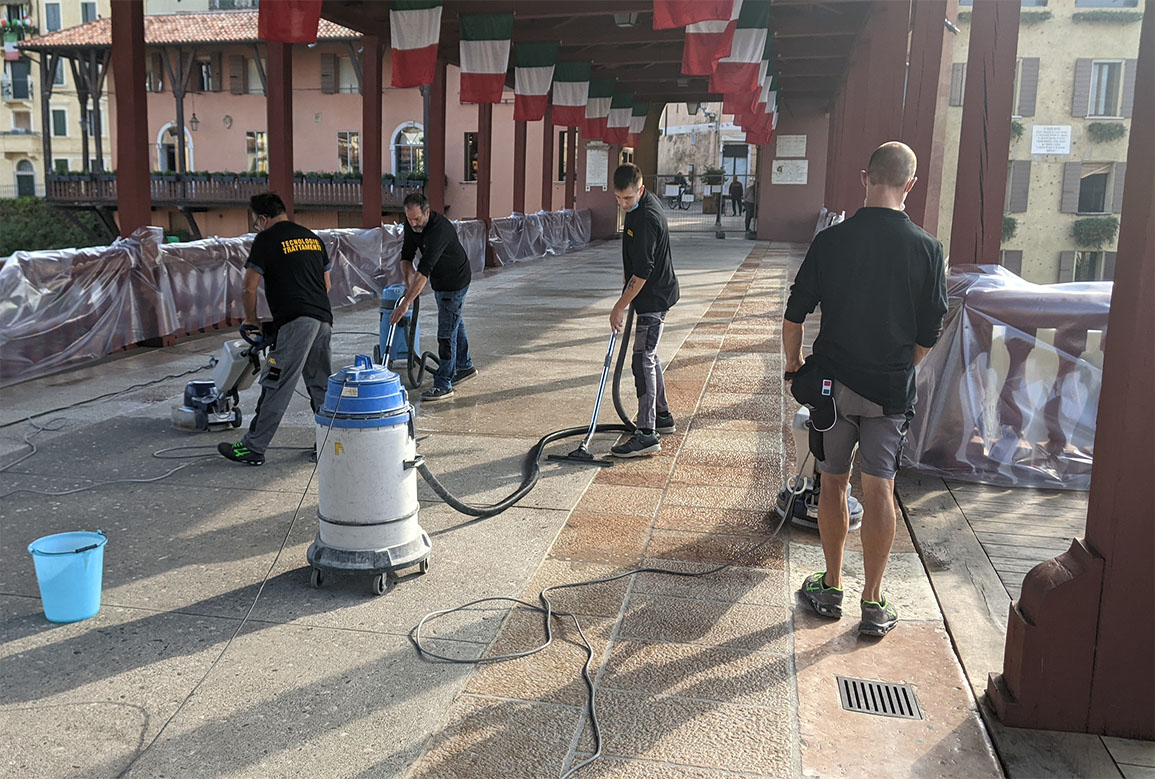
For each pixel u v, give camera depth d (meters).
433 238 6.70
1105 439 2.64
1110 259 38.16
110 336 8.60
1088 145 37.91
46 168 35.09
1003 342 5.31
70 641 3.29
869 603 3.39
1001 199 5.88
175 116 37.56
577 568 3.95
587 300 13.06
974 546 4.27
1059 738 2.72
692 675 3.08
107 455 5.52
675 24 9.77
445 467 5.35
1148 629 2.66
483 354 8.87
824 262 3.35
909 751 2.68
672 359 8.64
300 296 5.30
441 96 17.48
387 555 3.71
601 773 2.54
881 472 3.33
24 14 44.84
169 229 37.47
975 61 5.81
